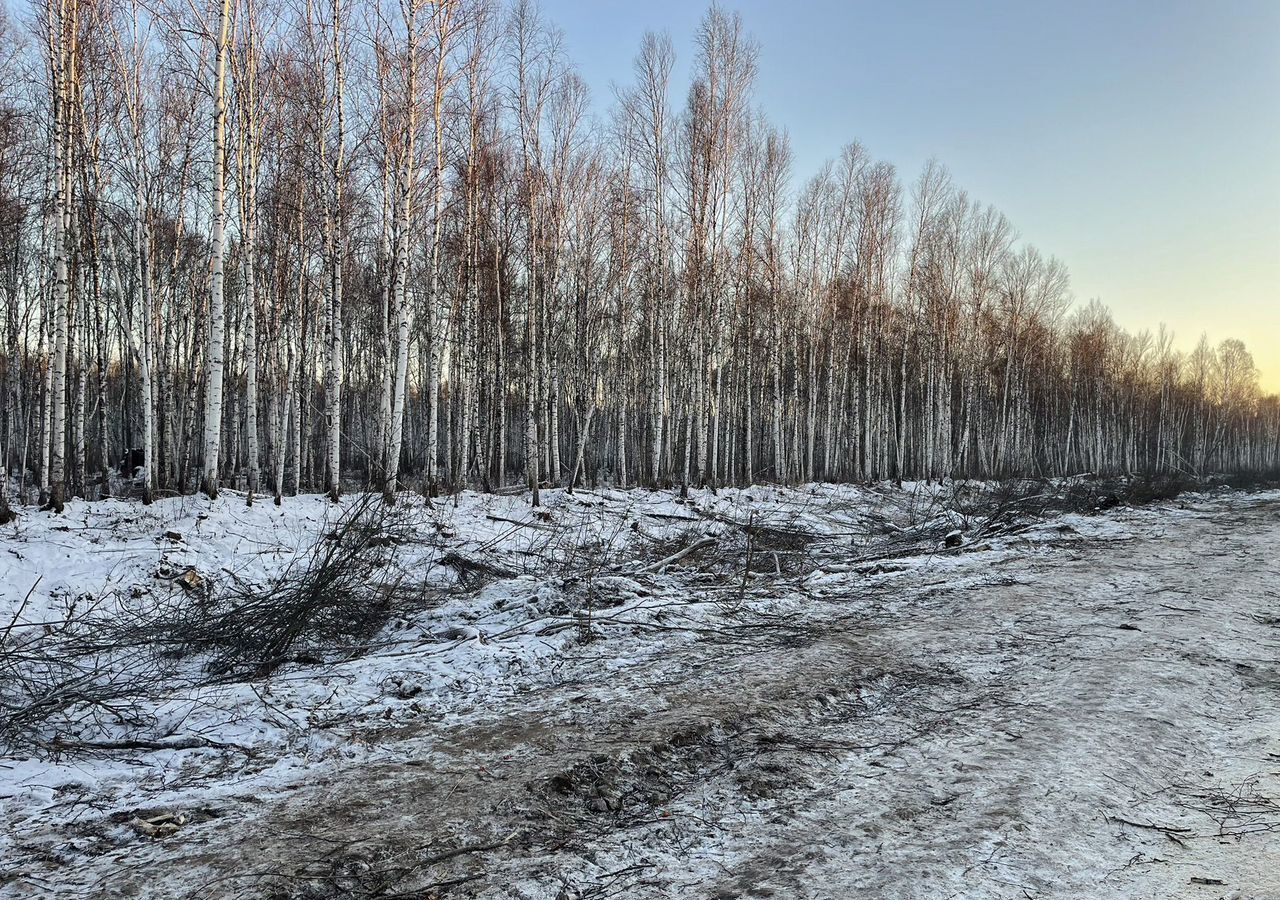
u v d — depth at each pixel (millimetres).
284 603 8695
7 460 21672
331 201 17516
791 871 3943
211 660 8320
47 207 16516
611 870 3990
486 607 10555
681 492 22844
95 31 15414
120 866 3982
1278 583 11773
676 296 27000
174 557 11758
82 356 17000
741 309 30688
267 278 20625
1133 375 60594
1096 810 4559
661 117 24359
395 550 12508
